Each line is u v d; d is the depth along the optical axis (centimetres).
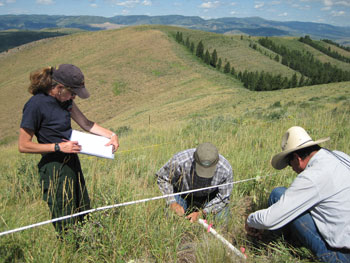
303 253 216
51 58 12131
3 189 382
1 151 1778
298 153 215
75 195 232
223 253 208
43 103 209
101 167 484
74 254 211
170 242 230
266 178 340
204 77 8712
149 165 439
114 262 206
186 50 11344
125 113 6594
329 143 484
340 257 192
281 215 201
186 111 4547
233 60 11656
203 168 248
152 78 8869
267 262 216
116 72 9325
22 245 213
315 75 10719
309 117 862
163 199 281
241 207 301
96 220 222
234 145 517
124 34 12950
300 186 194
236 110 3061
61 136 221
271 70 11156
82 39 13375
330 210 192
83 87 217
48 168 220
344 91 3562
